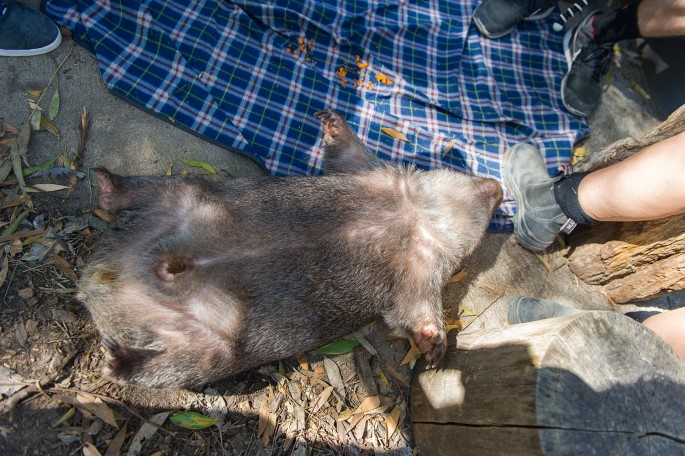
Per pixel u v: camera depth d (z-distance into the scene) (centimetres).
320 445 96
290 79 123
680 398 69
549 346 67
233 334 86
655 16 128
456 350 94
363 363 106
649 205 94
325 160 110
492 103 136
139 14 114
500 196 114
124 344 82
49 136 102
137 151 107
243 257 86
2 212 94
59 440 80
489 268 122
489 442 73
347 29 130
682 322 91
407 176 103
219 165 112
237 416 93
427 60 136
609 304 126
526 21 148
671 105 152
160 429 87
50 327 88
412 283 99
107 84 108
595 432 64
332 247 91
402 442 101
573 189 108
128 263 83
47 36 106
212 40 119
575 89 138
